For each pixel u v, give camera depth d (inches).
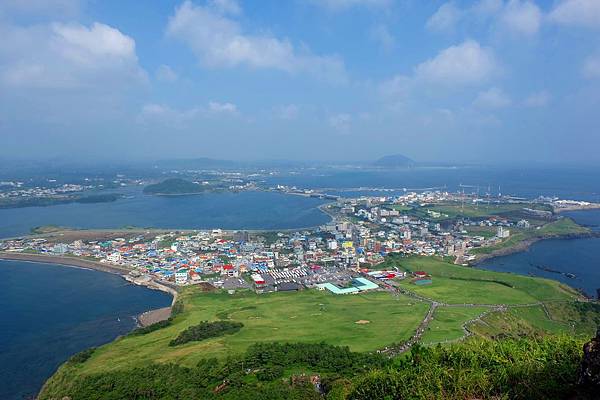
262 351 4261.8
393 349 4648.1
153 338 5423.2
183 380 3870.6
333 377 3595.0
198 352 4645.7
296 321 5851.4
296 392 3356.3
